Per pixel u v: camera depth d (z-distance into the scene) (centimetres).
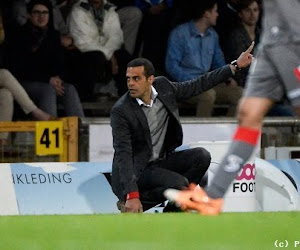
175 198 1798
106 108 4203
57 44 4028
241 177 3200
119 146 2914
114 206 3188
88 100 4194
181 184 2952
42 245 1612
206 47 4128
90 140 3491
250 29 4250
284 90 1828
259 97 1816
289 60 1802
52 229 1650
